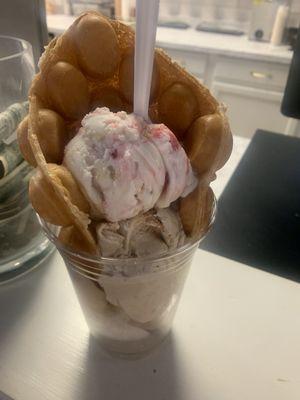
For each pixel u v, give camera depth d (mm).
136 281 172
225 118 175
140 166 164
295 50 418
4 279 242
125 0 938
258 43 920
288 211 345
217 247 302
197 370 200
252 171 402
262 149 445
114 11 977
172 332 218
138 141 166
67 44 183
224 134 172
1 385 190
